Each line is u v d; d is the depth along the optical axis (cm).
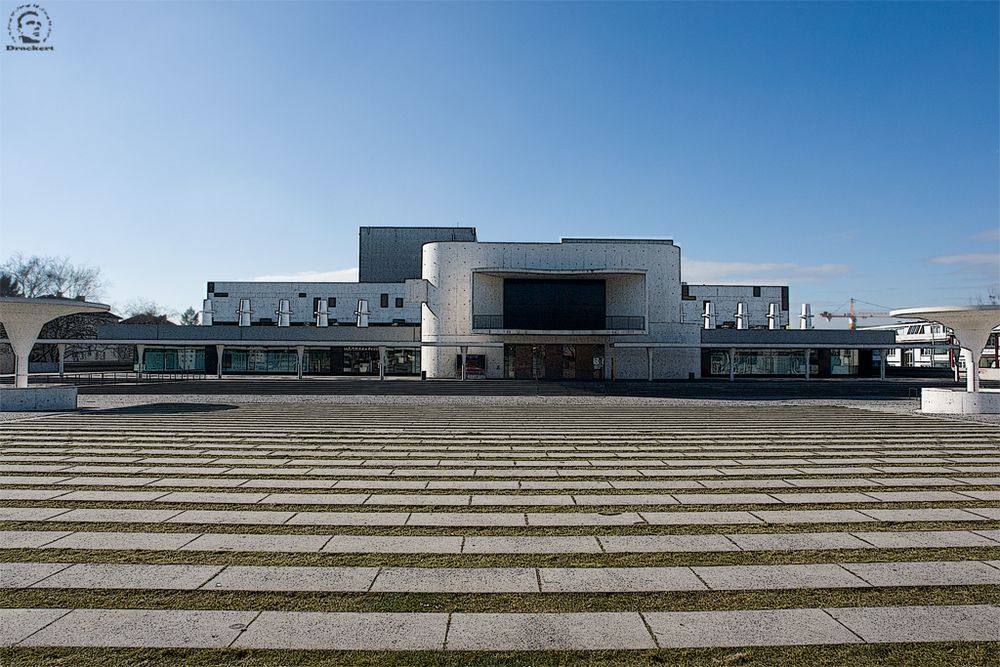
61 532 704
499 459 1200
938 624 478
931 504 850
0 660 413
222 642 443
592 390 3303
